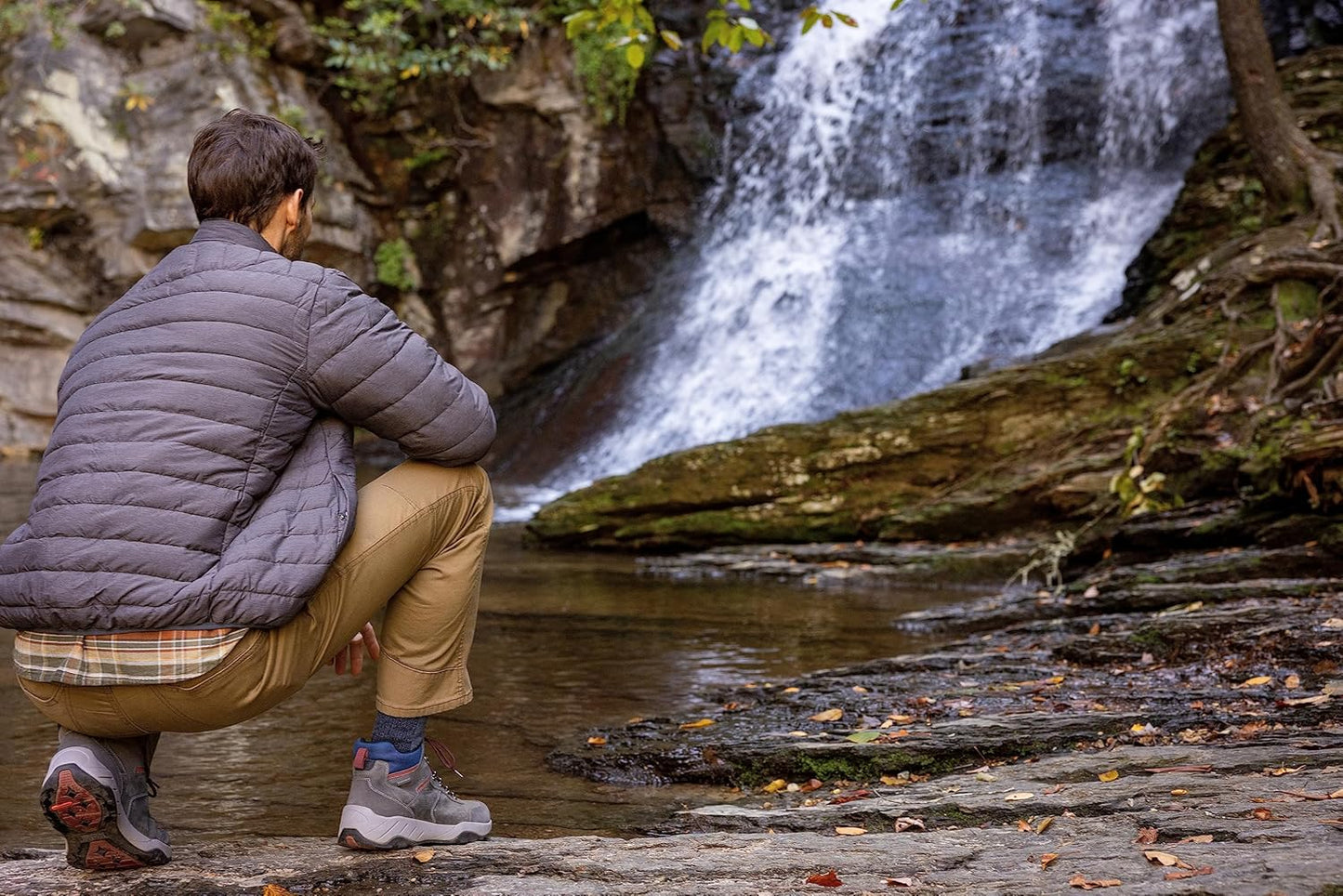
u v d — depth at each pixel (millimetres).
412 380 2162
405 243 15180
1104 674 4062
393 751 2377
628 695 4344
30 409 14383
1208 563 5445
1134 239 12297
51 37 13695
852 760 3324
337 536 2098
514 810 3088
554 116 14492
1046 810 2559
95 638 2004
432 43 14781
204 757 3580
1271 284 7711
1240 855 2055
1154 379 7824
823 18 6066
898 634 5500
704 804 3143
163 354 2062
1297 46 12891
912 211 13836
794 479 8242
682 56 14828
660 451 12578
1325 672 3717
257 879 2221
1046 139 13742
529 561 8086
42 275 14156
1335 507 5527
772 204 14578
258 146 2242
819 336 12664
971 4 14734
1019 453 7965
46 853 2521
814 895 2057
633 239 15008
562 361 14906
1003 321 11945
